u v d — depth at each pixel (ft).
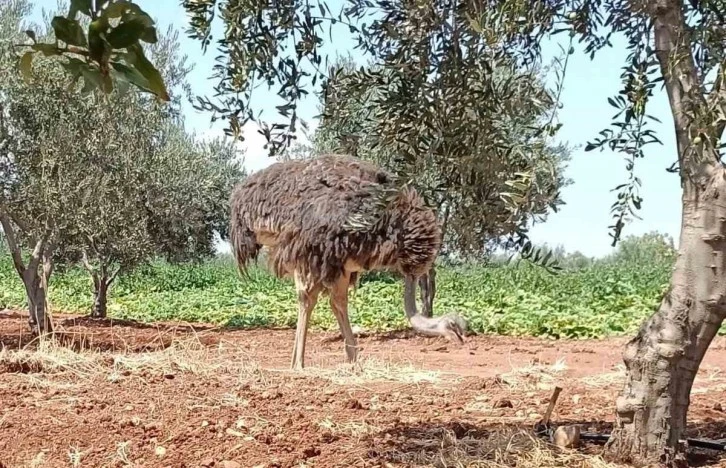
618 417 15.37
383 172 26.89
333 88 14.97
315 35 14.47
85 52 6.71
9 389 23.35
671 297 14.84
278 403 21.66
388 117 15.07
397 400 22.72
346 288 28.19
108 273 64.90
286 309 72.02
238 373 26.91
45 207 40.93
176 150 56.29
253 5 13.96
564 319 53.57
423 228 26.13
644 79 14.61
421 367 32.71
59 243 45.85
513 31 13.93
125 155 46.80
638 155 14.62
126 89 6.83
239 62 14.05
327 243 26.27
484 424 19.30
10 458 17.19
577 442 16.55
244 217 28.22
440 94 14.51
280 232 27.14
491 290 81.05
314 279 26.94
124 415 20.11
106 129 43.96
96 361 27.81
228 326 63.05
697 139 12.77
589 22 15.67
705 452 16.46
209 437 18.10
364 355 37.83
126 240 51.42
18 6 42.80
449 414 20.68
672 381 14.92
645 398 14.98
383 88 15.11
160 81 6.82
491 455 16.30
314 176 26.89
